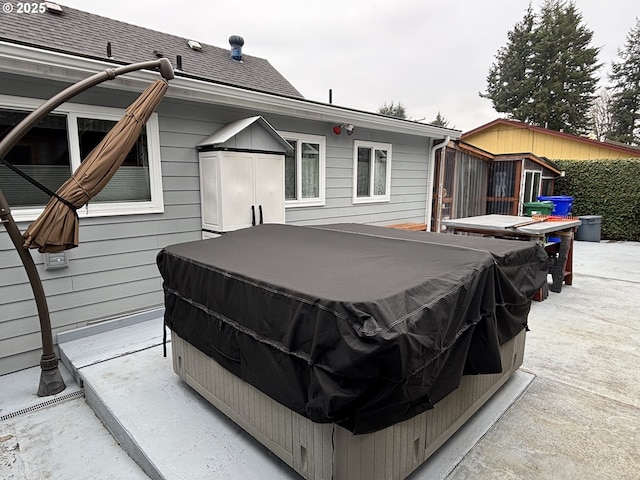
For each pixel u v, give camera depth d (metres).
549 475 1.92
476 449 2.12
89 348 3.28
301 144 5.26
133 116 2.69
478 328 2.04
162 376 2.86
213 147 3.95
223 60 7.50
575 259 7.47
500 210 9.73
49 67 2.95
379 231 3.29
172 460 2.00
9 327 3.11
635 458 2.04
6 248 3.04
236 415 2.16
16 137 2.36
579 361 3.21
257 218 4.26
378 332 1.33
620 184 9.69
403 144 6.92
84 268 3.48
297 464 1.79
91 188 2.52
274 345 1.72
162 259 2.62
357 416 1.45
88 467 2.15
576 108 22.05
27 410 2.66
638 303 4.76
